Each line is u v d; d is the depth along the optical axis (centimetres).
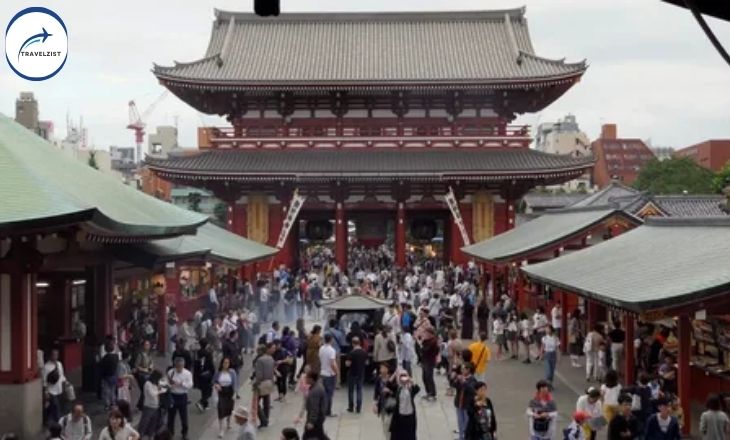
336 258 8231
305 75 8662
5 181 2492
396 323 3934
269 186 8256
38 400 2622
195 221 3844
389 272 7350
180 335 3691
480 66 8812
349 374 3039
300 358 3856
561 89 8506
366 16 9781
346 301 3700
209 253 4106
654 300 2245
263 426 2795
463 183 8238
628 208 5975
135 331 3881
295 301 5875
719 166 15412
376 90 8294
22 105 8488
